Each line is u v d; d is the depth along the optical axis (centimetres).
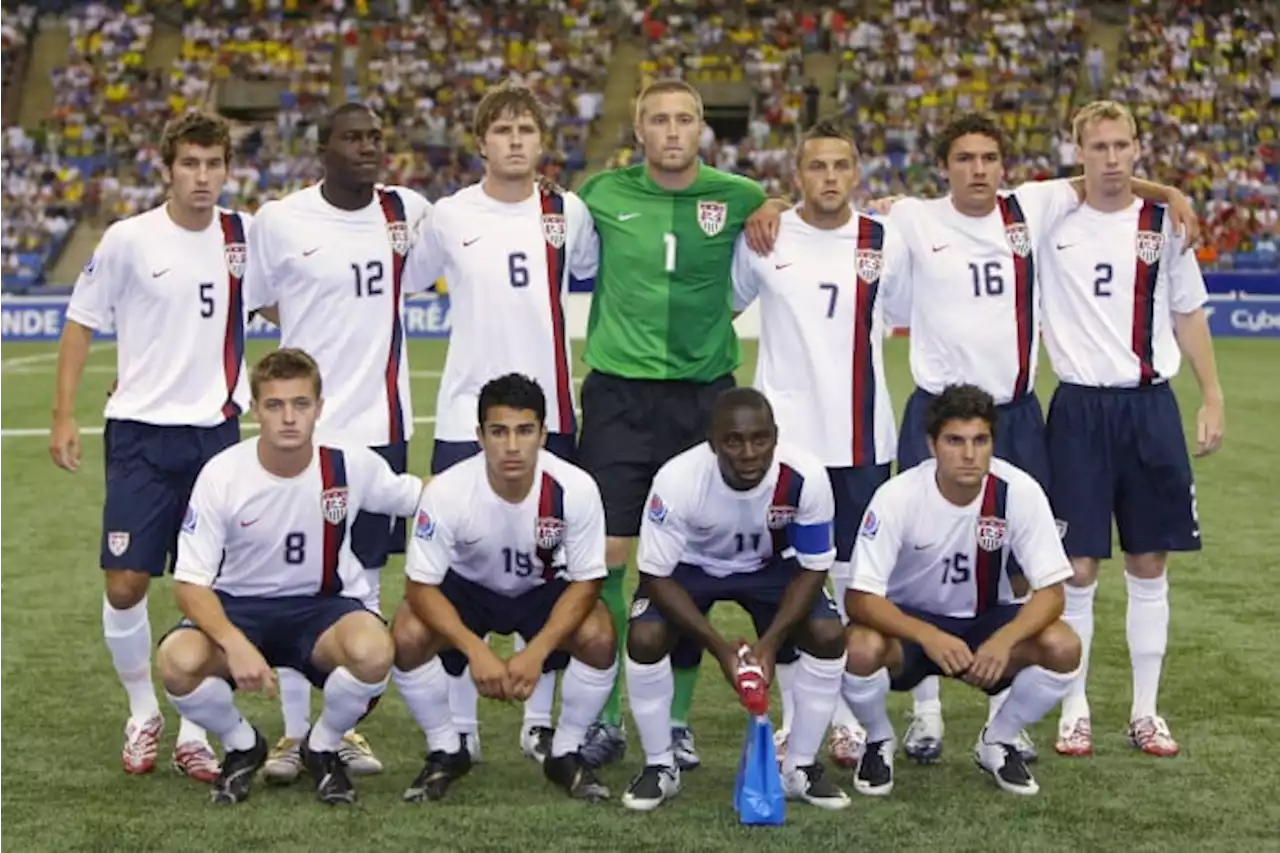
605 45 6112
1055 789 956
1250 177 5584
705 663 1274
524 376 937
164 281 1023
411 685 941
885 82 5962
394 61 6072
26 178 5588
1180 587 1517
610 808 921
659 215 1064
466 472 946
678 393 1075
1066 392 1074
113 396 1040
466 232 1058
